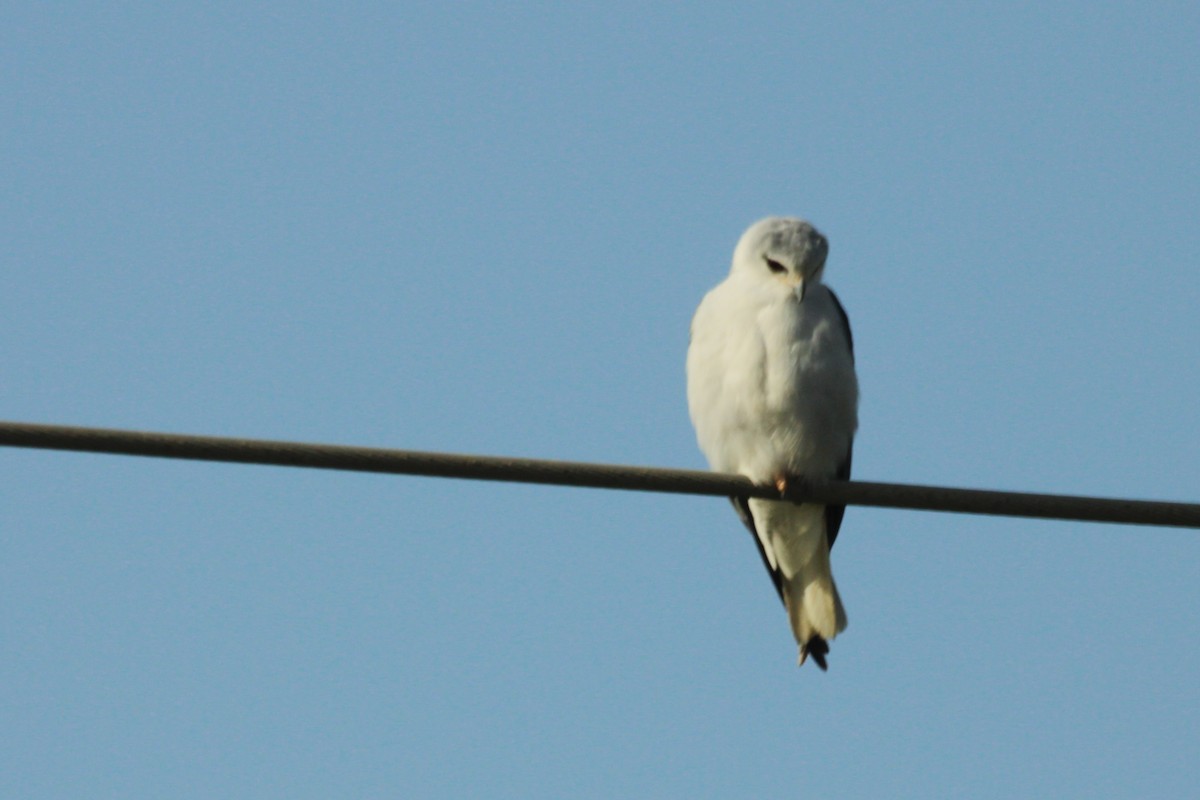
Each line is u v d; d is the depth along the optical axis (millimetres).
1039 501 10094
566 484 9578
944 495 10172
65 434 8688
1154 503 10047
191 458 8898
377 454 9180
